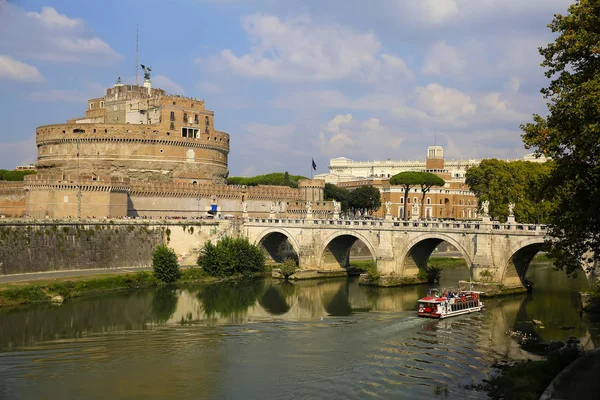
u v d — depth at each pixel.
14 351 64.75
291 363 61.41
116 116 180.25
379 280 108.62
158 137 158.12
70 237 108.25
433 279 114.06
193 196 149.62
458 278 119.25
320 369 59.47
